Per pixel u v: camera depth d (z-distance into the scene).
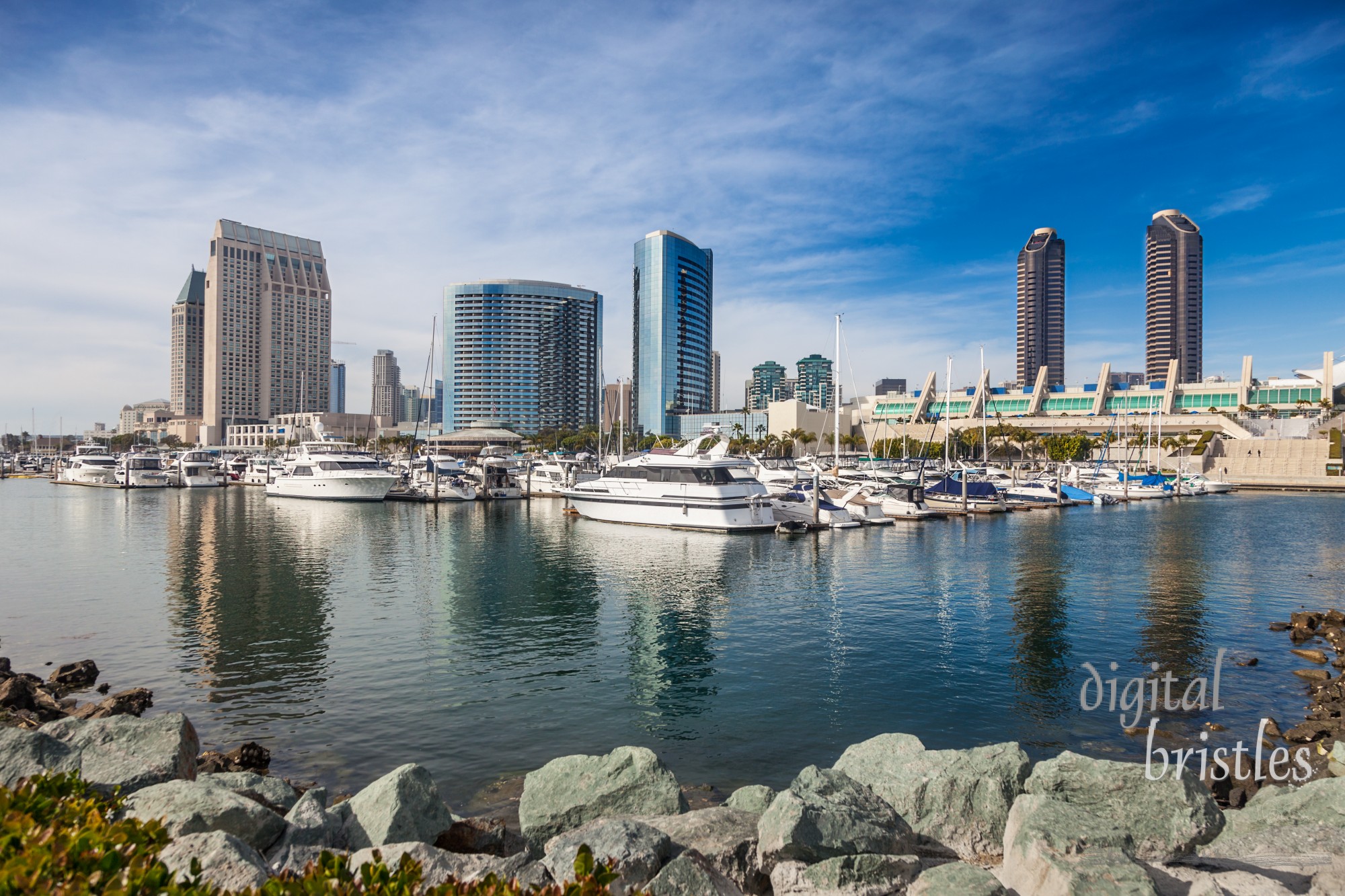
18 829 4.88
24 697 18.44
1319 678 21.80
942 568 41.88
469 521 66.25
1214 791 14.63
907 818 10.85
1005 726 18.39
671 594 34.22
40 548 47.88
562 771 11.91
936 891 7.62
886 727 18.33
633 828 8.81
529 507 79.81
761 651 24.84
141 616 29.12
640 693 20.64
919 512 69.75
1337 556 46.56
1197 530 62.94
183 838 7.49
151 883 4.55
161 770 10.78
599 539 54.03
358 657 23.83
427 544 50.72
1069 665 23.39
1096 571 40.66
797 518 61.56
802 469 93.94
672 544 51.84
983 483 83.06
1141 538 56.78
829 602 32.66
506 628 27.75
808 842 8.89
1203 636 26.78
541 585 36.09
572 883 5.19
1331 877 7.85
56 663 23.09
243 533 56.69
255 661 23.27
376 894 4.93
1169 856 9.11
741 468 64.00
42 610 30.23
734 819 10.05
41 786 6.21
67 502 85.94
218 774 11.49
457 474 101.25
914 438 184.12
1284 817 10.34
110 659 23.45
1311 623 27.83
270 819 9.07
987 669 22.97
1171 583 37.00
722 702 19.97
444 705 19.59
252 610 30.30
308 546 49.78
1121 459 157.25
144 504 83.06
